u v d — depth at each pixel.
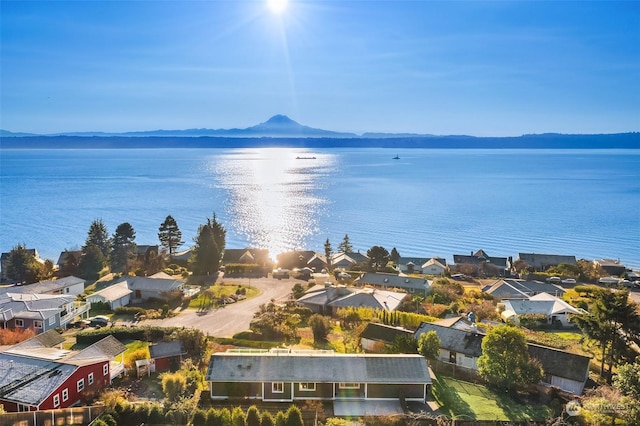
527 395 41.16
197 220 167.88
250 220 170.00
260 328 57.00
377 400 39.25
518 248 135.00
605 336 45.22
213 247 94.06
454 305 72.38
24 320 57.78
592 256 127.06
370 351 51.47
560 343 55.62
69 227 153.88
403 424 35.31
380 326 53.66
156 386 42.34
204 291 79.00
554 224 163.88
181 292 75.06
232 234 149.25
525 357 42.09
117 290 72.31
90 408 35.03
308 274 93.56
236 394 39.19
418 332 52.34
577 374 42.75
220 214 179.38
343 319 62.31
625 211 185.88
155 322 62.72
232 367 39.91
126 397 39.41
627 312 44.72
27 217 168.62
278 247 136.00
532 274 102.50
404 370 40.19
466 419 36.53
